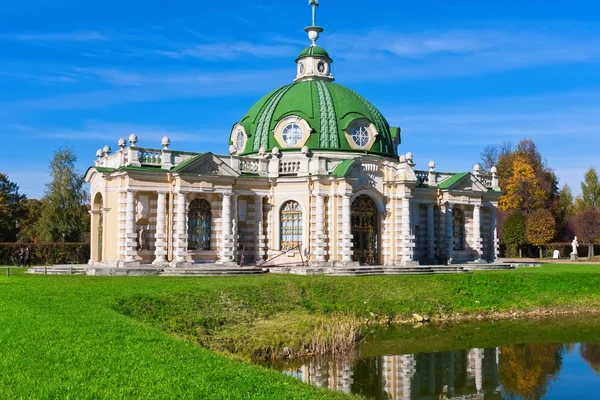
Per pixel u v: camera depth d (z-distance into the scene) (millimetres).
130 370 17453
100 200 59750
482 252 70312
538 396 28047
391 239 60031
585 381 30406
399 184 60062
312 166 57938
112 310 29266
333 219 57125
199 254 55656
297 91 65250
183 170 53625
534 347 37500
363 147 63688
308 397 17016
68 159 93375
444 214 65812
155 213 54844
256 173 59062
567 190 134000
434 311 46562
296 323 35594
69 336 21516
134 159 53281
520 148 118125
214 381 17203
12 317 24922
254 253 58656
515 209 109062
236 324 35062
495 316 47875
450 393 28203
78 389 15383
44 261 73375
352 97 65938
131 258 52656
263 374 19578
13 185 110062
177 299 35875
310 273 51844
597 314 49781
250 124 66312
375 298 45969
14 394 14703
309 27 70812
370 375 30219
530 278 53844
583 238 97500
